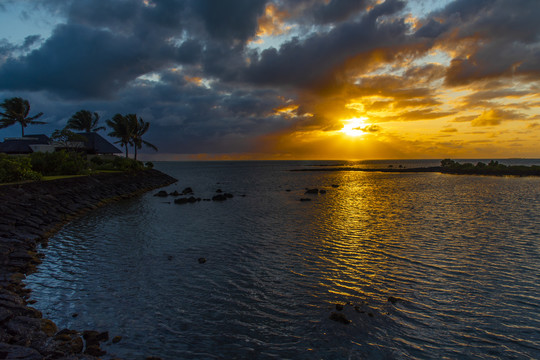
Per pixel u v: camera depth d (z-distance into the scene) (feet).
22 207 70.33
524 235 65.21
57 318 32.58
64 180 106.83
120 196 137.69
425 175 311.47
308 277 43.98
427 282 41.98
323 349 28.02
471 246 57.88
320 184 220.64
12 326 26.68
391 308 35.06
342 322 31.99
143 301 36.81
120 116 218.79
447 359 26.73
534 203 109.70
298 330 30.99
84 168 146.72
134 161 213.05
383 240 63.16
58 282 41.68
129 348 27.81
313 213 97.91
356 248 57.67
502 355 27.27
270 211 102.68
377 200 128.06
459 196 134.72
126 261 50.62
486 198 125.90
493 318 33.01
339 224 79.97
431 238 64.08
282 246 59.52
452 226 74.95
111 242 62.03
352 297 37.88
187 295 38.45
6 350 22.57
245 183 235.40
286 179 281.54
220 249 57.57
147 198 139.74
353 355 27.17
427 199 127.24
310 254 54.29
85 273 45.16
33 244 56.34
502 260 50.03
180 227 77.05
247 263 49.80
